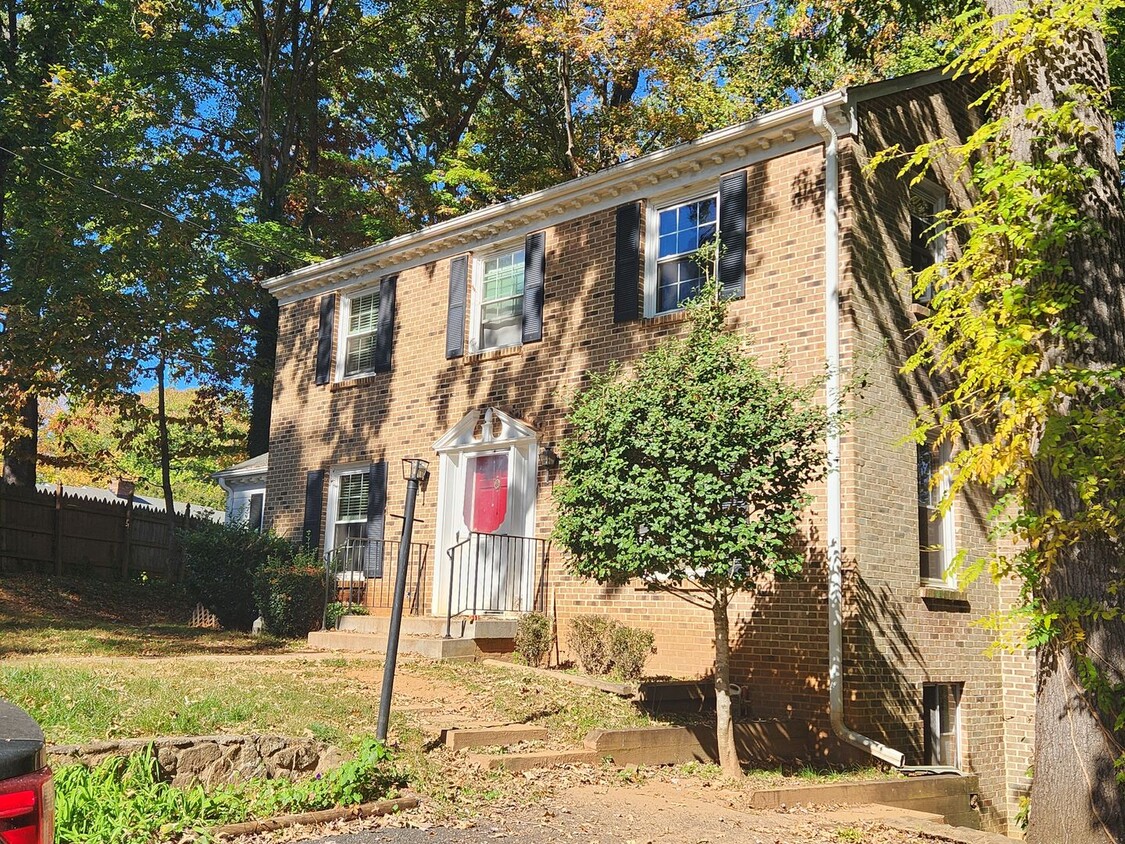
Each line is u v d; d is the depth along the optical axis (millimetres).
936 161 14344
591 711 11211
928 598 12883
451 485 17312
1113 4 8570
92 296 24328
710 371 10570
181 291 25594
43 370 24562
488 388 16906
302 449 20250
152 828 6344
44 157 25141
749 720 11812
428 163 30000
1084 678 8297
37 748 2930
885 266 13125
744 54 25219
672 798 9125
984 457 8641
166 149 29297
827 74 23547
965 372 9484
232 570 18531
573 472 10891
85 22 27812
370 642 15000
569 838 7422
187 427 40844
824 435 10641
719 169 14297
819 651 12023
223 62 30250
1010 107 9547
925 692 13078
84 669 10945
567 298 16000
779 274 13312
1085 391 8594
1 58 26500
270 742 8148
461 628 14602
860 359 12445
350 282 20078
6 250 26266
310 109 30656
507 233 17219
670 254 15008
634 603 14227
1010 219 9094
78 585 22672
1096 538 8469
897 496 12672
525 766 9391
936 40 20234
